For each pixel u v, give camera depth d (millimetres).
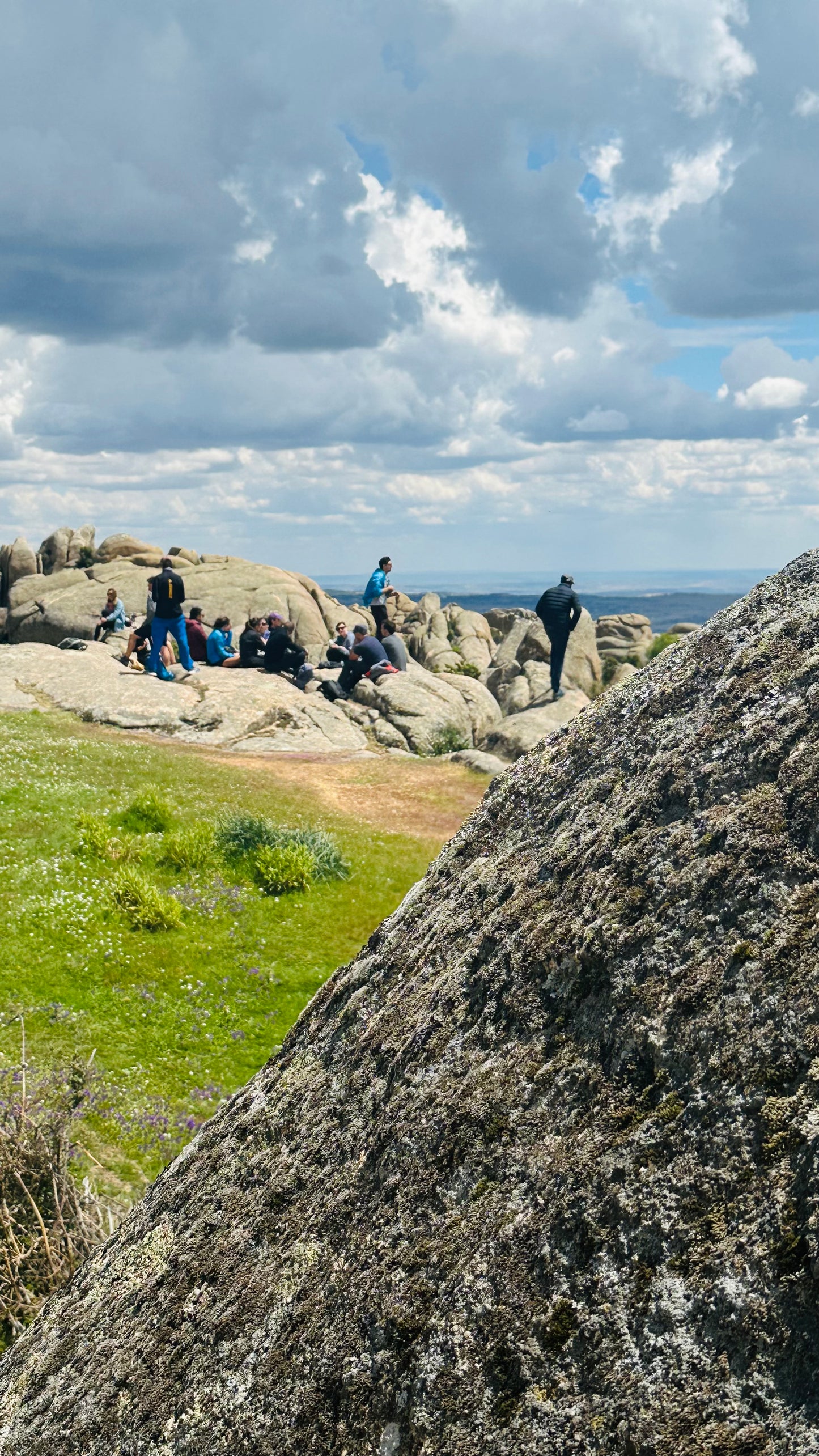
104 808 17578
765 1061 1619
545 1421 1549
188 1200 2783
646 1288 1546
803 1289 1364
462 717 32750
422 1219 2021
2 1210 6500
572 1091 1925
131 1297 2629
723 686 2400
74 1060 10562
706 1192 1569
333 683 32375
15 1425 2588
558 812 2658
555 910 2295
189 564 58344
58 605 52156
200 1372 2248
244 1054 11555
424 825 20281
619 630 60094
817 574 2531
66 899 14000
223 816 18219
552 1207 1774
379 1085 2443
